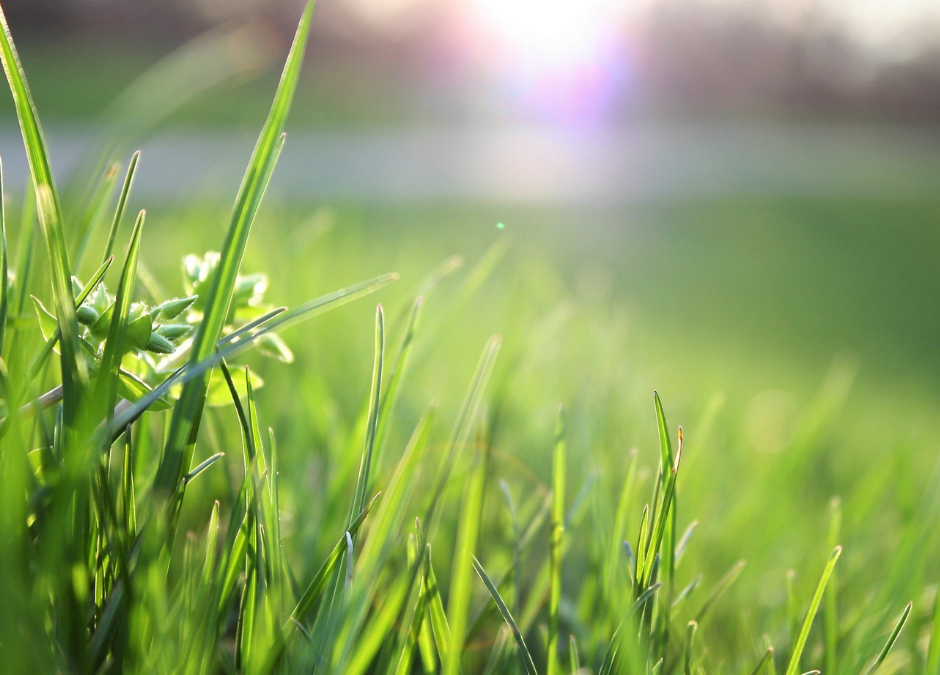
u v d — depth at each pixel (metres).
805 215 4.56
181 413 0.25
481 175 4.88
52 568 0.22
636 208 3.96
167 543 0.24
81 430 0.23
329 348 0.57
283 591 0.27
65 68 7.61
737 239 3.32
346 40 10.10
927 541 0.32
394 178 4.36
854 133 12.32
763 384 1.15
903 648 0.32
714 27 12.05
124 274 0.24
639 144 8.94
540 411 0.52
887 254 3.54
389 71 10.30
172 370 0.26
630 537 0.32
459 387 0.62
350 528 0.26
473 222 2.51
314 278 0.59
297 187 3.52
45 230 0.23
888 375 1.48
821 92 12.88
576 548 0.37
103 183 0.32
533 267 0.73
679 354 1.21
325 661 0.25
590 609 0.32
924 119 12.88
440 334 0.45
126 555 0.24
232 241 0.25
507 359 0.49
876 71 12.80
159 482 0.24
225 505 0.32
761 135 11.14
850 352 1.65
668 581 0.28
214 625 0.24
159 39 9.22
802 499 0.54
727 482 0.51
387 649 0.27
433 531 0.32
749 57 12.37
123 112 0.57
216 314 0.25
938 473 0.33
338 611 0.25
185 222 0.72
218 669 0.27
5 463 0.23
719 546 0.38
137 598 0.23
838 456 0.64
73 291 0.25
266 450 0.36
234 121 6.40
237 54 0.70
